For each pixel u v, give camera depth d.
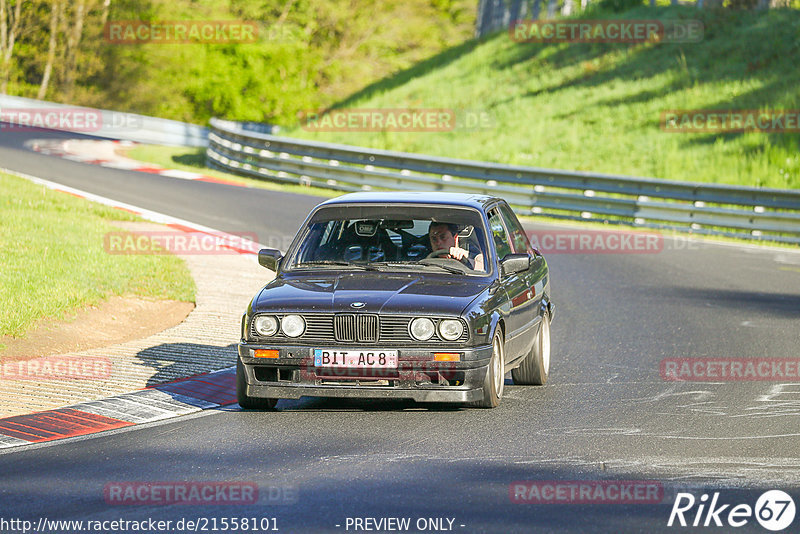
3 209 65.19
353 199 32.66
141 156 128.62
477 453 24.08
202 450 24.52
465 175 95.44
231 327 41.72
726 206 87.19
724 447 24.78
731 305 49.66
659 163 105.56
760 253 71.25
